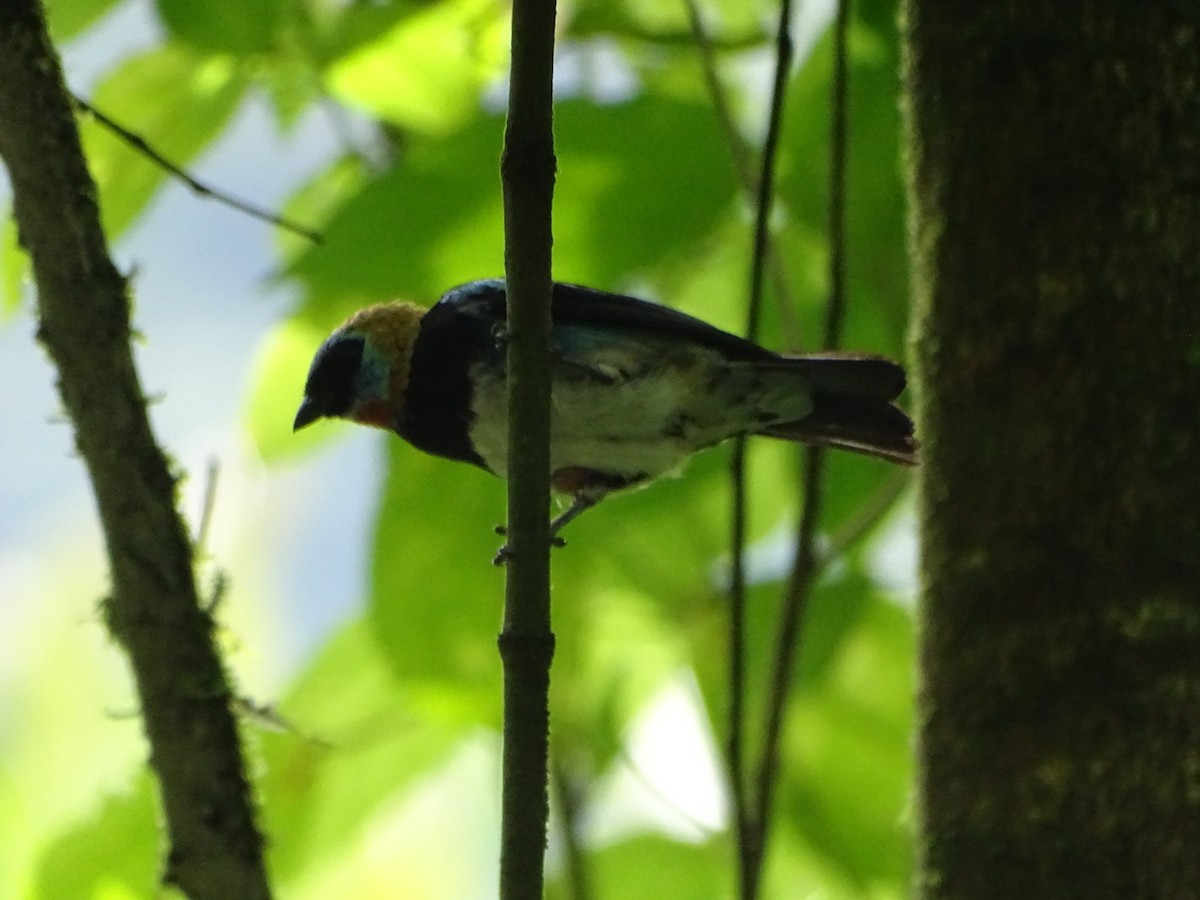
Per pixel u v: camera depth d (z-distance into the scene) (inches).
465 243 288.2
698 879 327.3
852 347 331.9
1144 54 254.4
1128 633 234.1
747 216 318.0
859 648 329.4
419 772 318.3
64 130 227.9
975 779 238.2
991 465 247.4
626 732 333.7
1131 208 249.0
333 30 301.6
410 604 303.6
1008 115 257.4
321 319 296.2
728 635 323.6
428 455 317.7
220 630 252.2
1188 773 229.5
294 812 309.1
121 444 229.1
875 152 301.6
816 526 285.4
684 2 313.6
